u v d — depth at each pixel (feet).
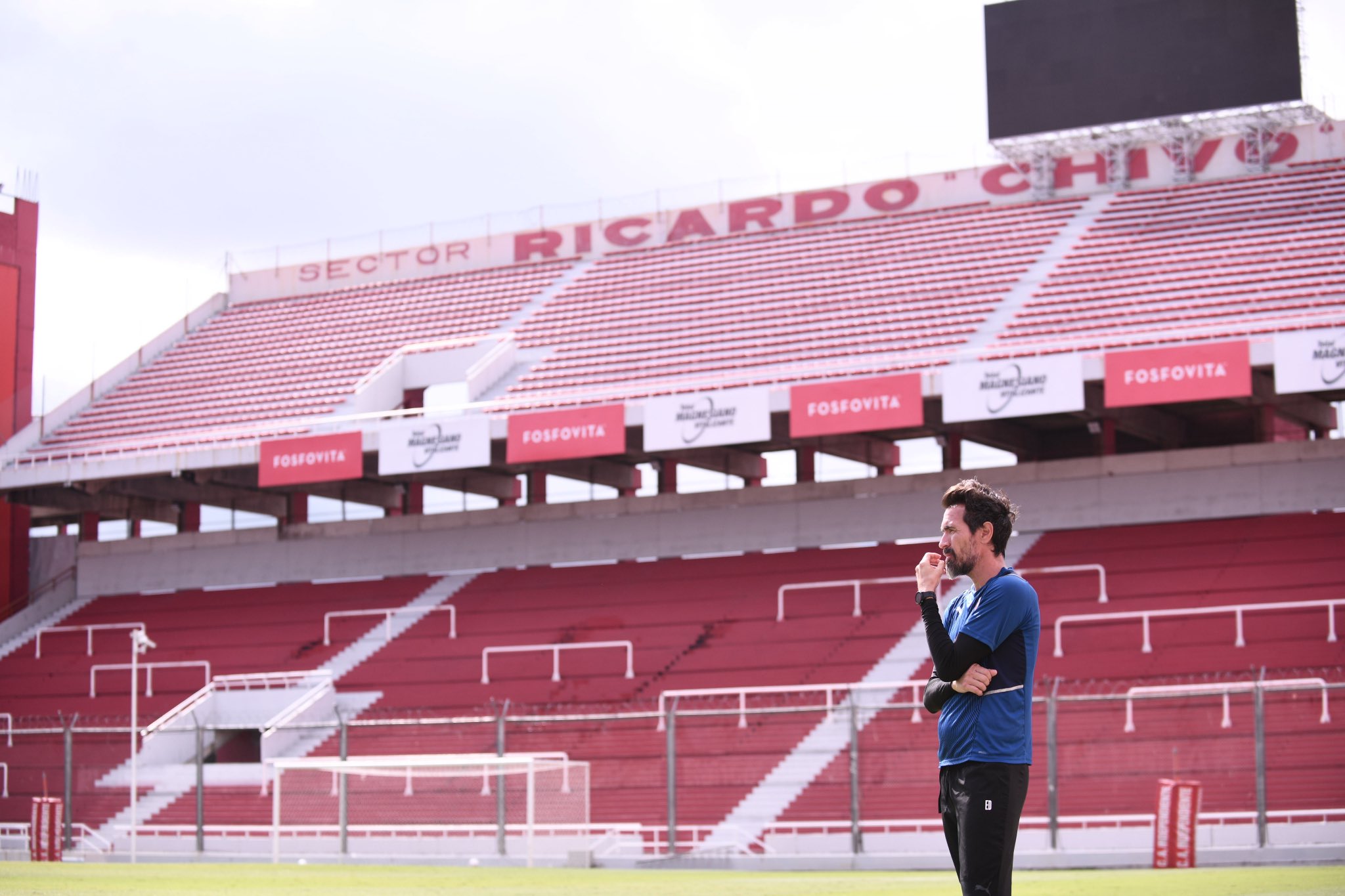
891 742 82.69
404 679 107.55
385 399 133.28
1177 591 94.89
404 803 81.76
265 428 124.26
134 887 36.27
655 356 124.47
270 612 126.31
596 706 96.48
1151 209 124.77
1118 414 107.24
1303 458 102.89
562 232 151.84
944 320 116.26
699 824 78.89
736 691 82.33
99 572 142.20
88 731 86.12
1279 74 120.57
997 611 17.31
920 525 113.60
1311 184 120.88
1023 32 129.80
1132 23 126.31
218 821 88.02
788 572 112.27
